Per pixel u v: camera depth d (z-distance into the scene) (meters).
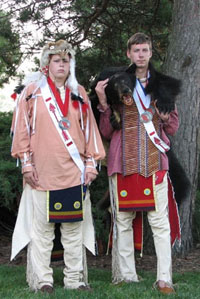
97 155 4.12
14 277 4.87
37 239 4.06
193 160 5.89
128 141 4.22
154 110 4.23
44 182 3.99
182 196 4.58
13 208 7.08
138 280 4.50
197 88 5.77
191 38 5.69
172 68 5.78
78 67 7.82
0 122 7.97
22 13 7.82
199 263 5.70
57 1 7.90
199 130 5.91
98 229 6.16
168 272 4.17
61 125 3.99
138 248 4.53
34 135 4.02
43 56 4.09
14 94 4.23
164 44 8.02
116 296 3.90
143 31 7.91
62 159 3.97
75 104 4.09
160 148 4.20
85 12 8.09
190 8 5.67
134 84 4.20
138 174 4.19
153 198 4.18
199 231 6.74
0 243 7.30
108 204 4.67
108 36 8.00
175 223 4.44
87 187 4.17
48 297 3.80
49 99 4.03
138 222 4.52
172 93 4.23
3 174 6.44
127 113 4.23
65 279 4.17
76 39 8.02
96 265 5.86
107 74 4.35
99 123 4.41
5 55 7.89
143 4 7.77
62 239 4.15
